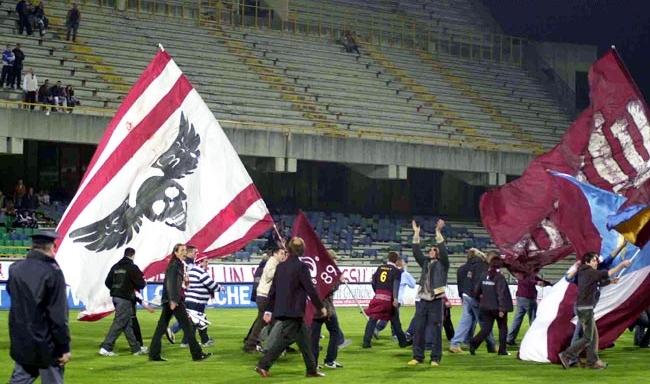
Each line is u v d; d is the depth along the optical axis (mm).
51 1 54875
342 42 64500
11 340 12133
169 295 21266
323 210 59531
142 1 58281
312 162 59062
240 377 18984
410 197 62750
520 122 65500
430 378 19359
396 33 68125
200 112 24609
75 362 21125
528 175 25906
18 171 50125
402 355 23547
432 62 67625
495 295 23516
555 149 25828
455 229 59531
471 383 18734
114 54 53094
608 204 22719
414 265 54688
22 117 42844
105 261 23656
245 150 49062
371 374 19844
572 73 70812
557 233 25516
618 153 24969
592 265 20953
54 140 43719
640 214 20781
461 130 61781
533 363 22047
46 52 50719
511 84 69188
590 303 20844
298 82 58781
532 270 25828
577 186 22719
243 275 43281
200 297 23844
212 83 54969
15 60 46156
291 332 18906
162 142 24344
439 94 64438
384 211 61781
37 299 12016
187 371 19828
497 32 72438
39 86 48031
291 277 18781
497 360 22656
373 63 64375
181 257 21578
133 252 22672
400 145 54375
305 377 19141
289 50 61375
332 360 20875
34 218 44562
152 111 24359
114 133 24203
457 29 70938
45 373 12359
